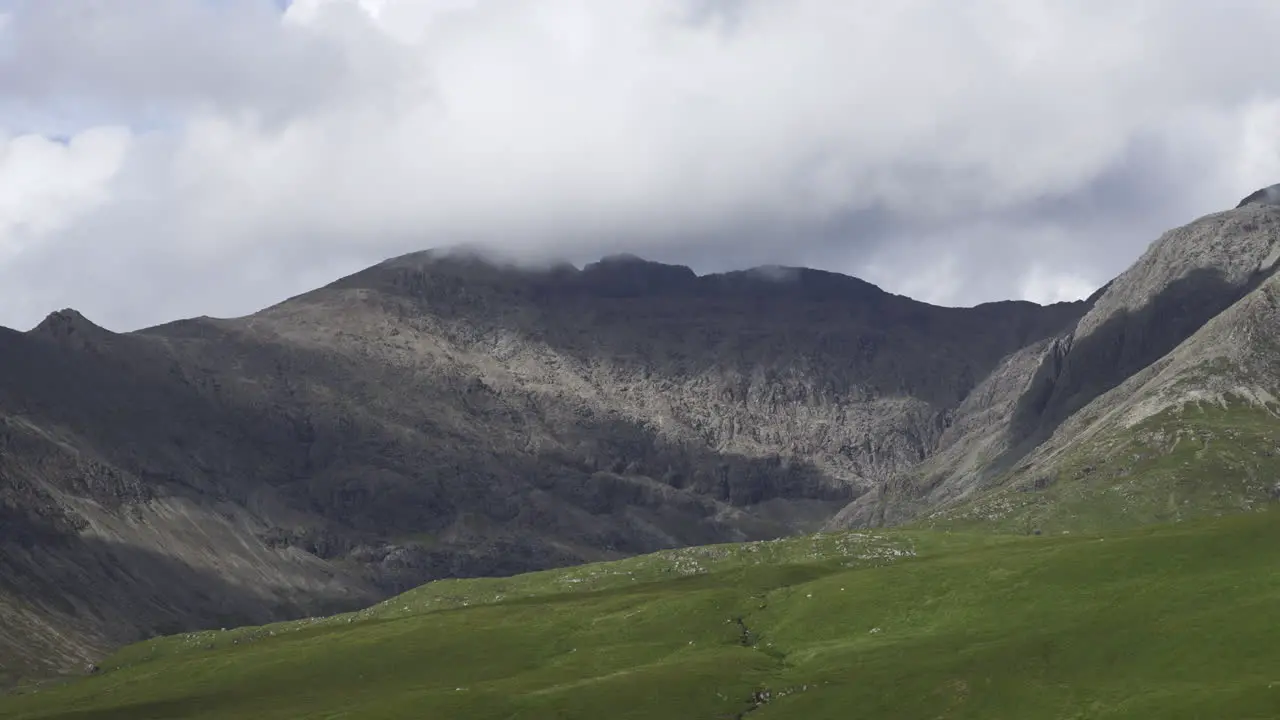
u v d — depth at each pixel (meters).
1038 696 176.25
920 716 180.88
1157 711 159.25
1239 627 178.00
